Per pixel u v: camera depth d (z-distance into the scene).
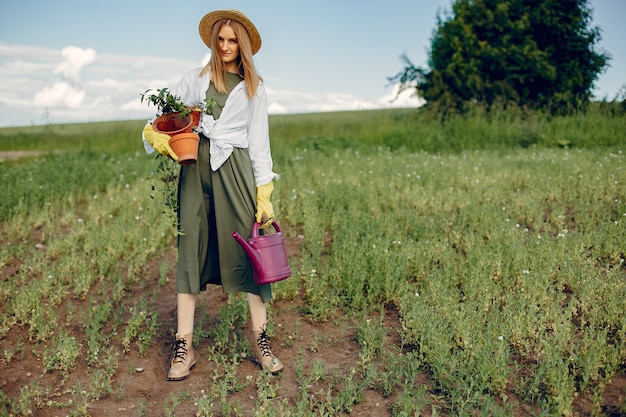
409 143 16.20
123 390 3.66
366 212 7.11
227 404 3.34
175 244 6.66
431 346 3.81
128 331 4.22
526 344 3.84
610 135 14.95
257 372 3.83
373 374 3.51
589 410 3.27
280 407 3.23
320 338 4.28
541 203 7.54
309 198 7.63
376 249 5.30
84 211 8.29
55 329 4.46
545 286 4.67
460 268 5.14
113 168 11.34
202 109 3.69
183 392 3.55
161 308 4.91
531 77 20.97
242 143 3.75
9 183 9.34
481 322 4.18
